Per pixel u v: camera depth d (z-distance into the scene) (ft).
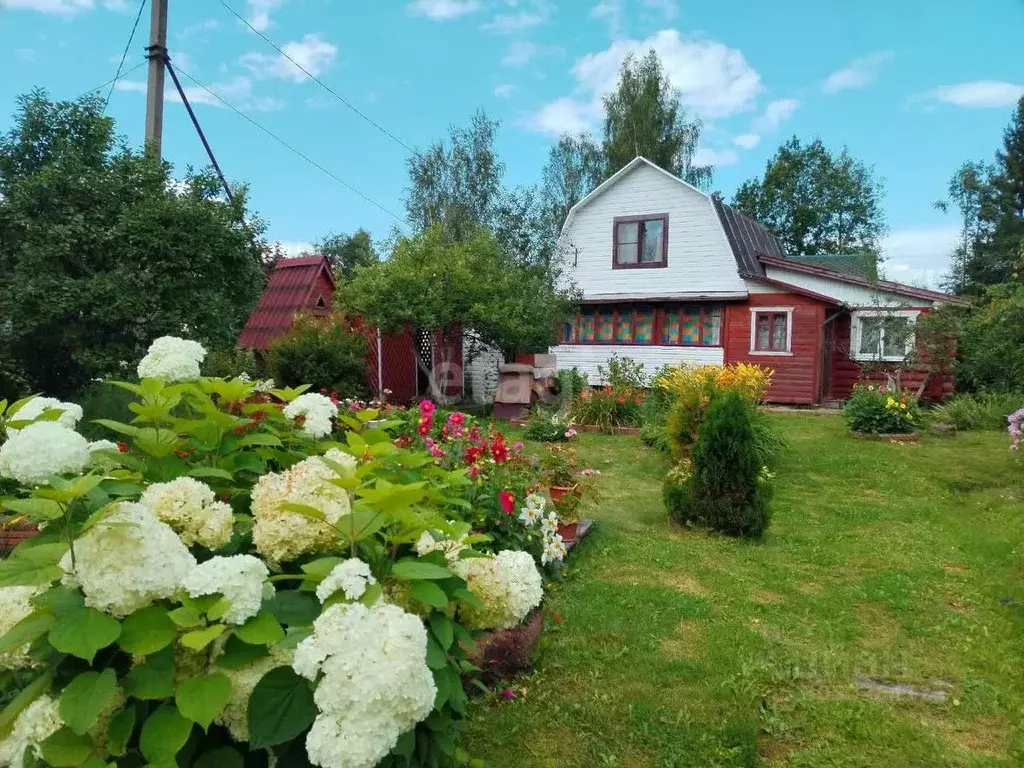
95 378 24.85
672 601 14.47
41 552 4.84
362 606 4.85
